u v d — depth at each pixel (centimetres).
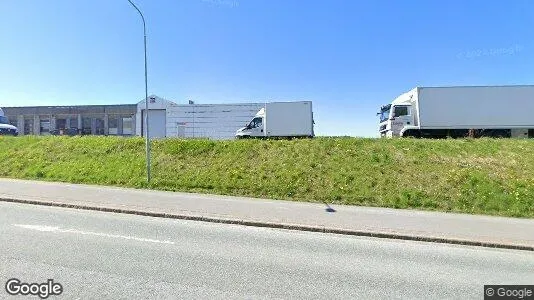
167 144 1722
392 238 734
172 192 1138
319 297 421
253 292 425
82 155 1636
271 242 662
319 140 1719
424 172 1286
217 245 623
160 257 540
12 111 4716
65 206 926
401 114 2212
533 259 618
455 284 485
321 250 623
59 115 4678
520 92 2166
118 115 4566
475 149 1549
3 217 777
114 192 1099
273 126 2570
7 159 1634
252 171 1362
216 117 3344
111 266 490
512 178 1197
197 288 428
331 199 1098
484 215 945
